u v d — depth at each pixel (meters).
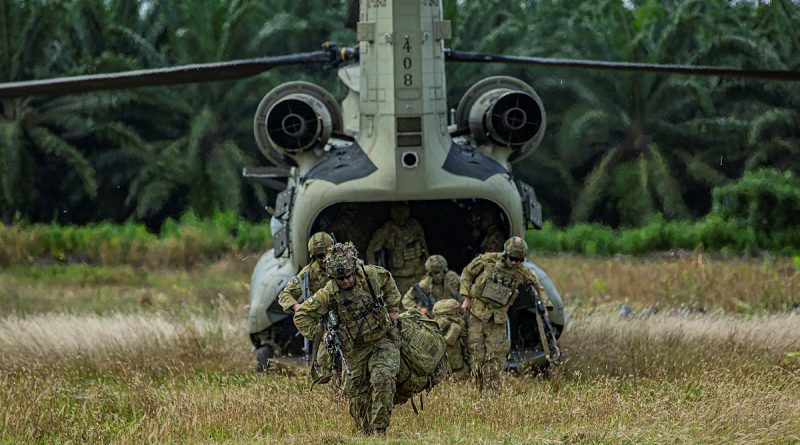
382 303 30.78
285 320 45.66
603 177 128.88
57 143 130.62
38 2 132.75
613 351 45.16
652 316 54.25
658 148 130.38
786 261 92.06
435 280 42.22
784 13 127.69
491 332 39.16
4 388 38.44
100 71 131.50
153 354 47.66
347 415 33.22
